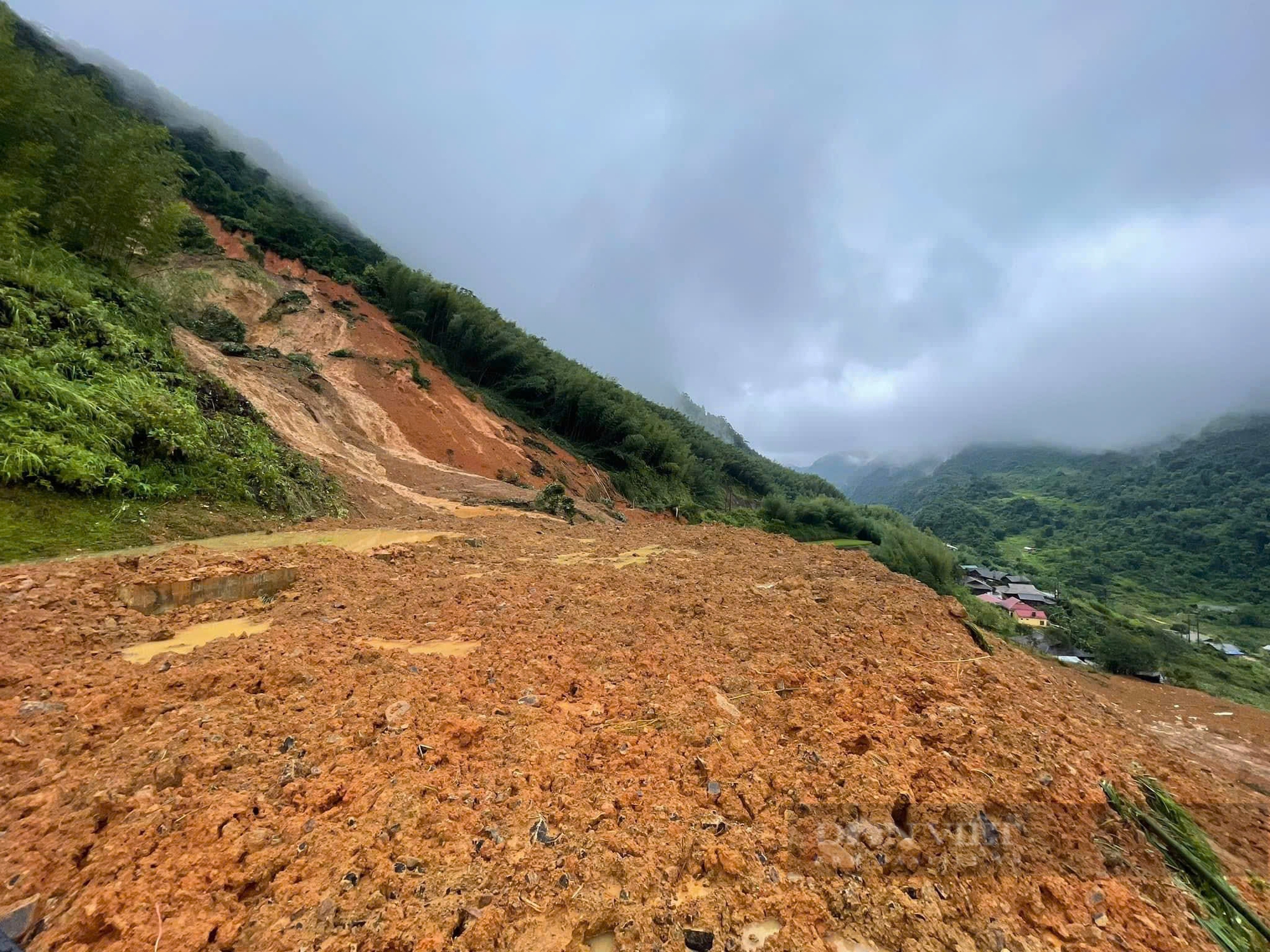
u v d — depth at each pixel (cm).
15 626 484
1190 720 887
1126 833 320
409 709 387
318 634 546
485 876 247
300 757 330
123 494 875
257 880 242
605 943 232
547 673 477
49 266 1104
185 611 604
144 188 1463
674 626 613
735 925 239
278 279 3578
